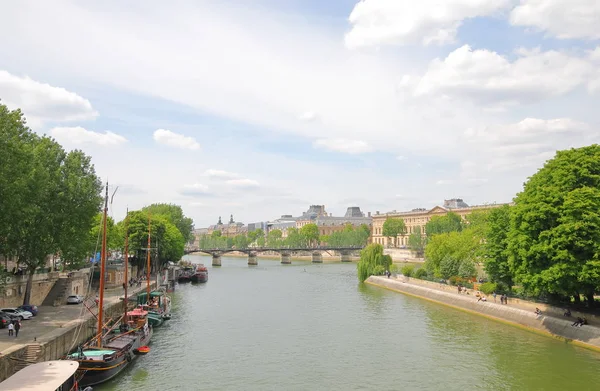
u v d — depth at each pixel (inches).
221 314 3075.8
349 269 7155.5
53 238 2529.5
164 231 5019.7
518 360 1924.2
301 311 3171.8
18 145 1852.9
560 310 2370.8
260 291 4303.6
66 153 2760.8
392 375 1800.0
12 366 1488.7
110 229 4279.0
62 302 2694.4
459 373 1802.4
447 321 2738.7
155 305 2908.5
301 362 1977.1
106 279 3688.5
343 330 2561.5
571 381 1678.2
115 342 1950.1
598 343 1999.3
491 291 2977.4
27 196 2133.4
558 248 2100.1
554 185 2252.7
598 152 2258.9
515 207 2445.9
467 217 6983.3
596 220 2046.0
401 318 2866.6
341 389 1664.6
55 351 1749.5
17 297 2433.6
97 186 2881.4
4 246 2343.8
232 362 1973.4
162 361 1982.0
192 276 5157.5
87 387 1541.6
